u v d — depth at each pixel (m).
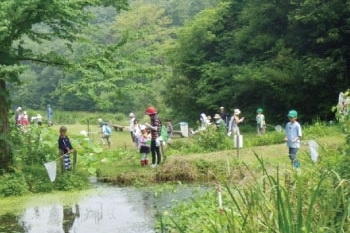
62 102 80.31
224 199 8.80
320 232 5.32
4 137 18.62
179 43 52.97
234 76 45.38
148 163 22.55
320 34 40.97
